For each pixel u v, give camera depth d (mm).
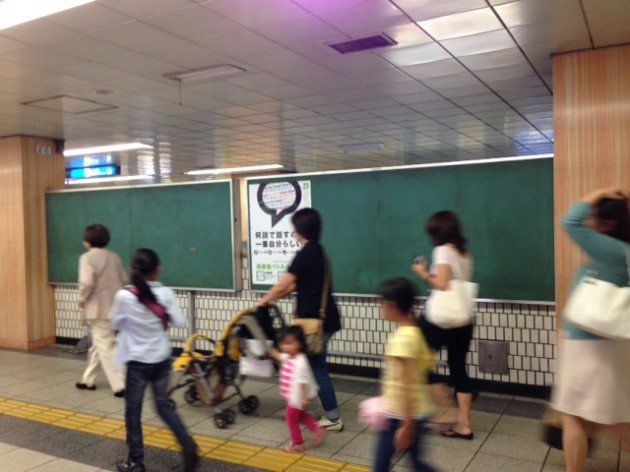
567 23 4344
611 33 4512
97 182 19234
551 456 3762
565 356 2992
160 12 4090
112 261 5570
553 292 4848
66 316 8047
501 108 8016
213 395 4480
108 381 5953
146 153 12234
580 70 4906
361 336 5742
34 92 6246
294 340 3859
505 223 5000
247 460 3809
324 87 6574
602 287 2746
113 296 5516
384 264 5535
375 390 5352
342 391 5328
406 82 6418
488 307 5133
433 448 3908
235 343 4488
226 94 6777
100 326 5441
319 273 4137
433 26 4531
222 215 6402
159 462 3857
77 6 3939
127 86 6203
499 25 4465
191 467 3520
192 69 5637
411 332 2703
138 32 4492
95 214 7473
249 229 6148
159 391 3629
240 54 5188
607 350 2824
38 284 7969
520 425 4336
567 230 2906
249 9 4086
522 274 4949
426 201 5328
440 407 4781
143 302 3547
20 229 7875
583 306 2764
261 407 4898
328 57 5348
